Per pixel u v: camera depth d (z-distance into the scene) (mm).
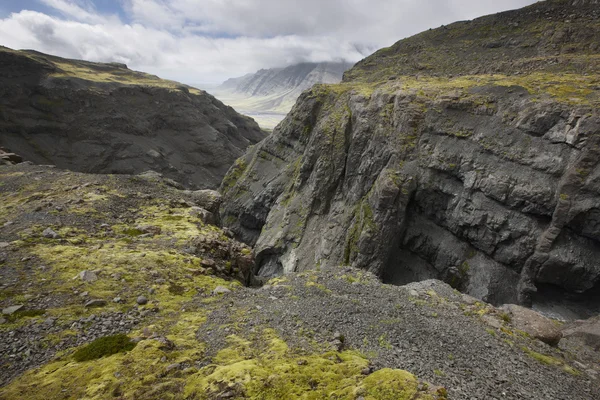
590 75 75000
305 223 92750
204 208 45875
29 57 173500
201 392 10812
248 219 121188
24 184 40719
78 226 29688
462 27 143875
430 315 22109
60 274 20594
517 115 63438
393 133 80000
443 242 71875
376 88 101250
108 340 14086
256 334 15680
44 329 15000
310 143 102250
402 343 17156
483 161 64562
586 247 53969
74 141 170000
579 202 52562
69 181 43000
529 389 15477
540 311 57312
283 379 11508
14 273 20062
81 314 16609
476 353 18047
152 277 22016
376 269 70875
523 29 120438
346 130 94250
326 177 92875
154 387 10977
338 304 20859
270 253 96312
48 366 12484
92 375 11695
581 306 57469
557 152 56656
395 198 72500
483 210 63625
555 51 100500
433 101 76812
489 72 99625
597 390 17297
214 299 20234
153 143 196000
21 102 160625
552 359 19859
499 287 61281
